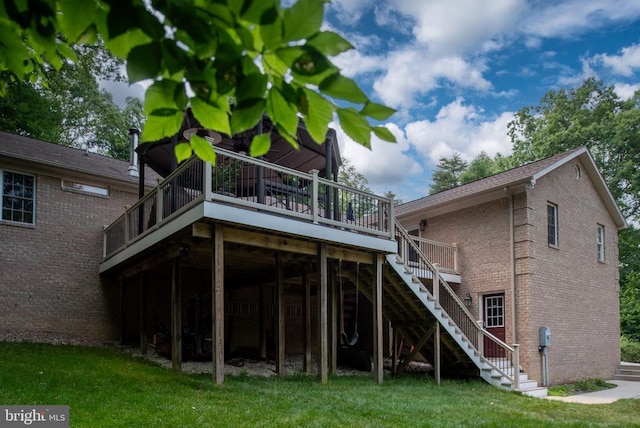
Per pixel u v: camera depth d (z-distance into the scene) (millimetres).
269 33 1272
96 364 8328
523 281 13227
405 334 12164
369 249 9930
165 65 1454
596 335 15281
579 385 13352
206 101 1564
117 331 12820
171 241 8867
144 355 10680
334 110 1463
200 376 8430
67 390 6445
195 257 10641
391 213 10508
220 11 1277
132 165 14578
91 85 23594
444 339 11508
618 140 24672
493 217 14250
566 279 14445
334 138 10383
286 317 14883
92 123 24922
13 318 11492
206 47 1378
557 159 14555
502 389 10867
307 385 8578
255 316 14297
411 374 12375
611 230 16984
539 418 7719
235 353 12539
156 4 1336
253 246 9062
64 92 19500
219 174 10258
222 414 6008
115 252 11617
